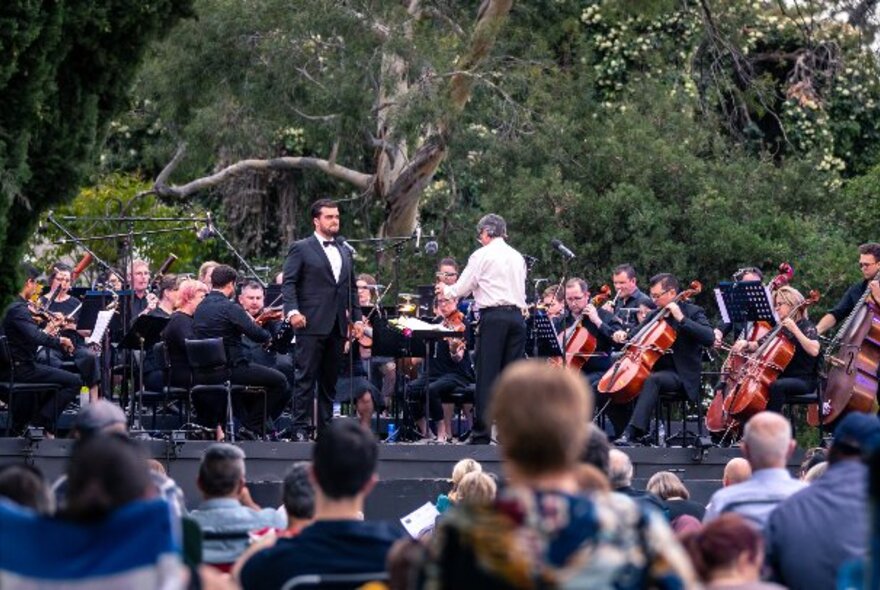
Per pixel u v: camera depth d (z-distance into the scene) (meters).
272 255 48.72
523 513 7.00
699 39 44.09
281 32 38.84
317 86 39.44
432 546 7.29
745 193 39.78
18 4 16.66
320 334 23.27
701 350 24.94
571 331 25.75
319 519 10.26
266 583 10.13
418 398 26.41
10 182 17.05
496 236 23.83
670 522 15.73
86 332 25.45
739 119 45.97
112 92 18.91
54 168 18.25
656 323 24.67
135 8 18.31
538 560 6.93
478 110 40.66
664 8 40.84
